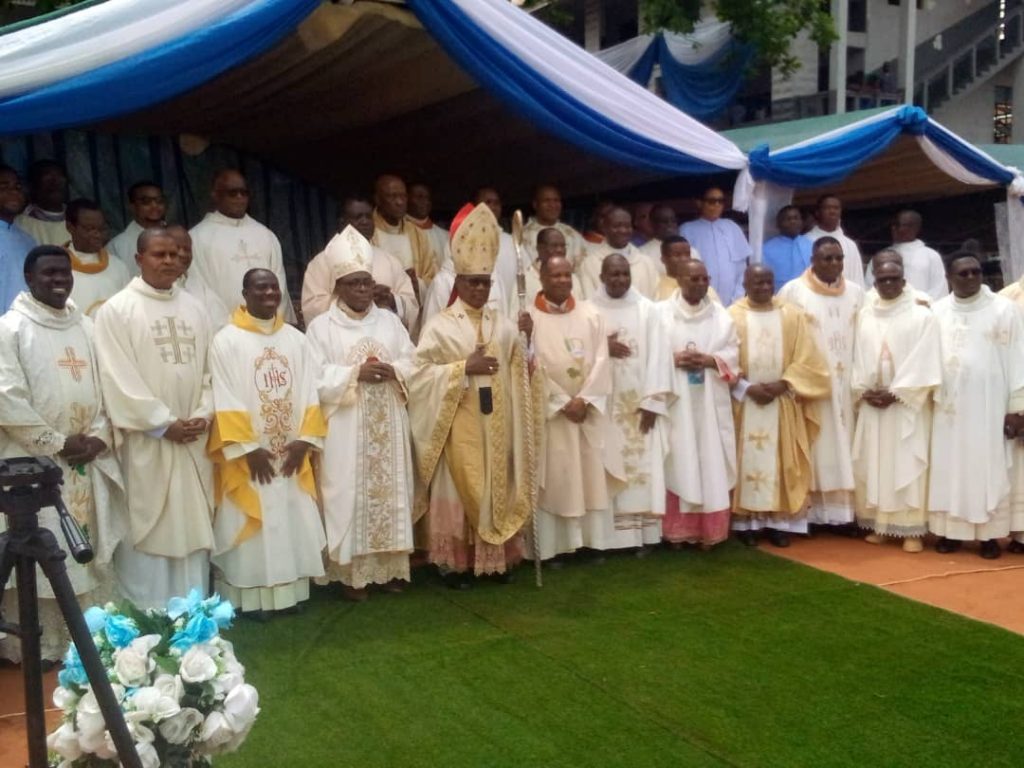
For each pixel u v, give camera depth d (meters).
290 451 4.84
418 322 6.45
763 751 3.51
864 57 19.33
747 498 6.12
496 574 5.55
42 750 2.56
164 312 4.66
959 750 3.53
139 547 4.58
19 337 4.17
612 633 4.67
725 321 5.99
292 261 9.26
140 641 2.74
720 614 4.93
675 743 3.57
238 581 4.80
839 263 6.41
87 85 4.54
